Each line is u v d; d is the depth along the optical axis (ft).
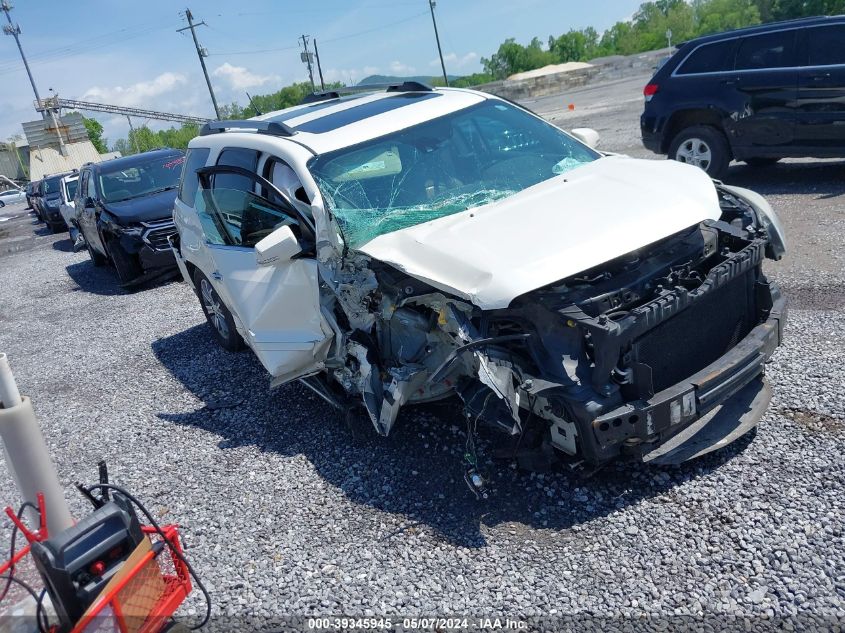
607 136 50.60
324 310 13.69
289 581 10.97
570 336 10.51
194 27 149.59
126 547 8.25
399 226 13.44
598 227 11.66
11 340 29.60
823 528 10.01
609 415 10.25
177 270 34.04
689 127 31.30
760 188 29.78
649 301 11.12
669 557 10.02
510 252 11.28
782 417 12.82
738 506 10.74
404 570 10.73
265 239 13.39
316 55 151.12
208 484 14.34
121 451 16.69
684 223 11.78
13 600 8.42
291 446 15.21
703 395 10.84
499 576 10.25
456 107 16.34
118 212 33.76
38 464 8.41
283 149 15.11
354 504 12.64
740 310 12.37
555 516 11.25
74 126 176.86
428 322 12.11
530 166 15.31
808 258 20.65
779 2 166.50
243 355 21.72
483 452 13.15
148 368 22.43
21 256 58.03
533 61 282.15
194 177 19.92
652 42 256.11
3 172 220.02
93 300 34.55
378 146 15.01
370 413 12.98
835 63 26.61
